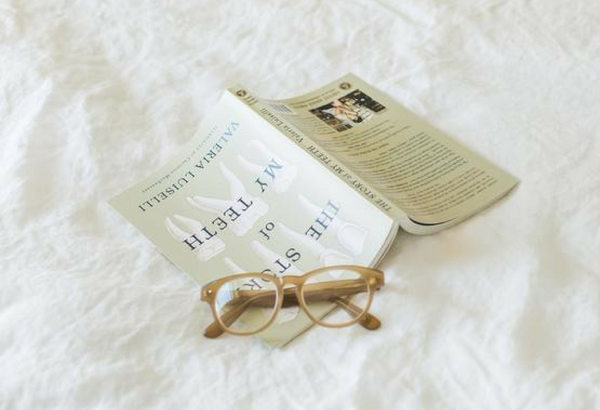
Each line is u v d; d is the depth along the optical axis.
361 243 0.72
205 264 0.73
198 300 0.70
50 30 1.02
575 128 0.86
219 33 1.03
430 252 0.73
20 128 0.88
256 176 0.80
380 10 1.05
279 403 0.62
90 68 0.97
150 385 0.63
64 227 0.76
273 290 0.69
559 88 0.92
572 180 0.80
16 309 0.68
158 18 1.05
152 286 0.71
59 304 0.68
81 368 0.63
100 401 0.62
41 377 0.63
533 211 0.77
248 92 0.86
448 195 0.78
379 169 0.82
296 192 0.77
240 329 0.68
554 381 0.62
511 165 0.82
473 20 1.02
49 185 0.81
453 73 0.95
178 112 0.91
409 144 0.85
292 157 0.79
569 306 0.68
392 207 0.73
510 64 0.96
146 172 0.84
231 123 0.84
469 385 0.62
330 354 0.65
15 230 0.76
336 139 0.85
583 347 0.65
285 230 0.75
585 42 0.98
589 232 0.74
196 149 0.84
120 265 0.73
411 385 0.62
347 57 0.99
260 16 1.05
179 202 0.79
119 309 0.68
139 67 0.98
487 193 0.78
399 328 0.67
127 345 0.65
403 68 0.96
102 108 0.90
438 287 0.70
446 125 0.88
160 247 0.74
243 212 0.77
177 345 0.66
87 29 1.03
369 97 0.92
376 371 0.63
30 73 0.94
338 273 0.70
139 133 0.88
